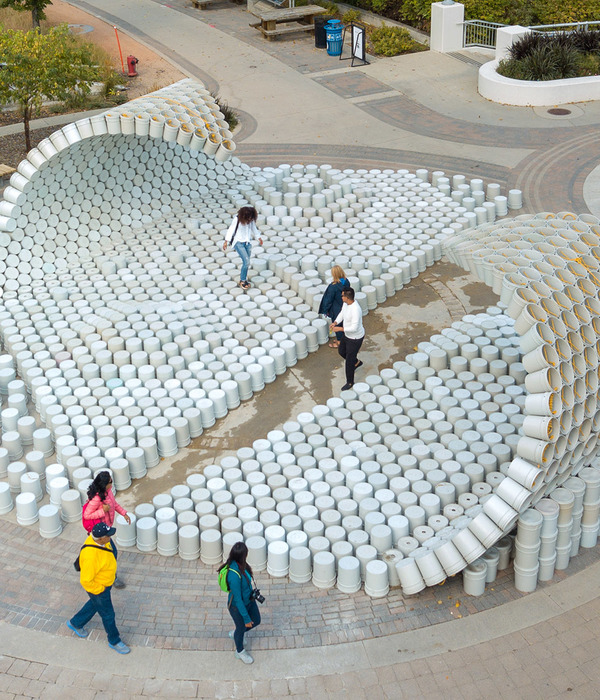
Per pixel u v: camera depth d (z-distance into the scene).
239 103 24.95
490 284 9.88
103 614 8.41
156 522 9.99
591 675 8.13
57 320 14.00
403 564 8.98
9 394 12.62
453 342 12.77
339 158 20.98
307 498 10.11
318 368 13.16
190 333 13.36
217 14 34.03
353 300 11.83
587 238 10.60
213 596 9.34
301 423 11.45
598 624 8.70
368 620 8.91
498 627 8.73
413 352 13.27
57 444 11.27
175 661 8.53
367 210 17.11
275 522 9.88
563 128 22.22
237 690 8.19
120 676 8.40
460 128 22.61
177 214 17.12
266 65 28.02
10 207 14.74
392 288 14.84
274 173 18.45
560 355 8.88
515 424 10.98
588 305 9.75
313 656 8.52
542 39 24.94
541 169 19.84
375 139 22.12
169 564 9.83
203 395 12.10
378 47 28.47
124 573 9.69
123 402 11.95
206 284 14.90
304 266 14.93
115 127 14.21
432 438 10.94
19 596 9.40
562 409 8.66
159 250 15.93
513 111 23.62
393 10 31.84
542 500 9.21
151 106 14.84
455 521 9.56
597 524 9.69
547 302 9.17
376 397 11.89
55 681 8.36
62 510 10.51
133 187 16.84
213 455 11.43
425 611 8.99
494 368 12.15
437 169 20.14
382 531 9.48
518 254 10.14
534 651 8.43
